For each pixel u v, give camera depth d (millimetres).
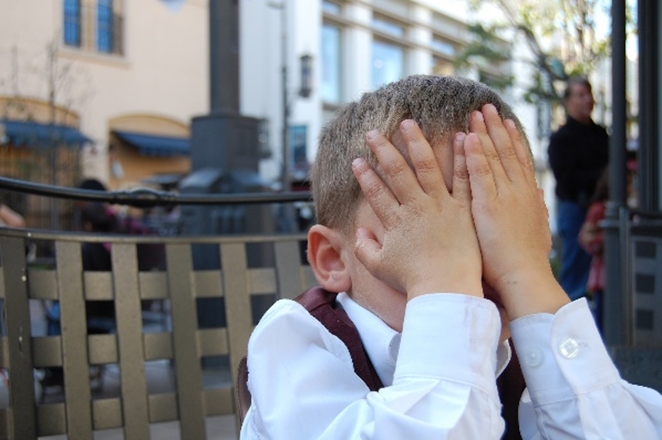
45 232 1470
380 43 16562
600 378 806
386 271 818
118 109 13602
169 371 3777
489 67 11414
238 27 4574
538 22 9430
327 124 985
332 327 922
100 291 1518
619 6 2955
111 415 1479
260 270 1719
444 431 711
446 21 18234
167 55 14375
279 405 842
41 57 12188
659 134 2971
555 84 9945
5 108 10852
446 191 808
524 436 955
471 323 761
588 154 4527
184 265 1632
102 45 13500
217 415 1602
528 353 811
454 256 790
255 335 903
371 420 778
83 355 1466
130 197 1751
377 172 845
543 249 839
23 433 1354
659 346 2215
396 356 866
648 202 2975
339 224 921
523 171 842
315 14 14789
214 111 4438
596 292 4195
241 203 1896
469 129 839
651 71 2977
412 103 854
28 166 10234
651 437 831
